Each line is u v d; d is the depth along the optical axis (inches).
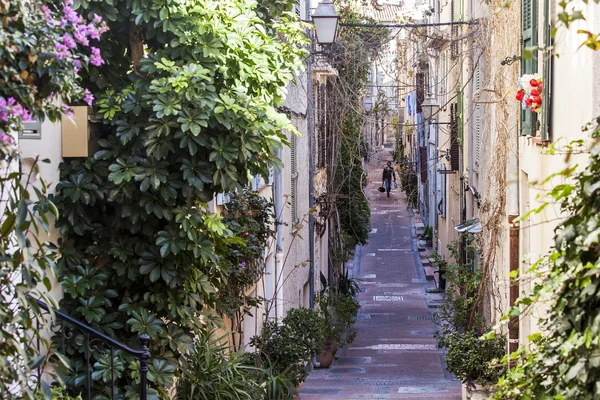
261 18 427.5
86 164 343.3
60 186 336.8
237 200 541.6
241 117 346.0
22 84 202.2
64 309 343.6
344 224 1258.0
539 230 445.1
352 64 931.3
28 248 209.8
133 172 338.3
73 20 220.8
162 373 346.6
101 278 343.9
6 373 200.8
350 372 839.1
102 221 358.3
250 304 564.7
